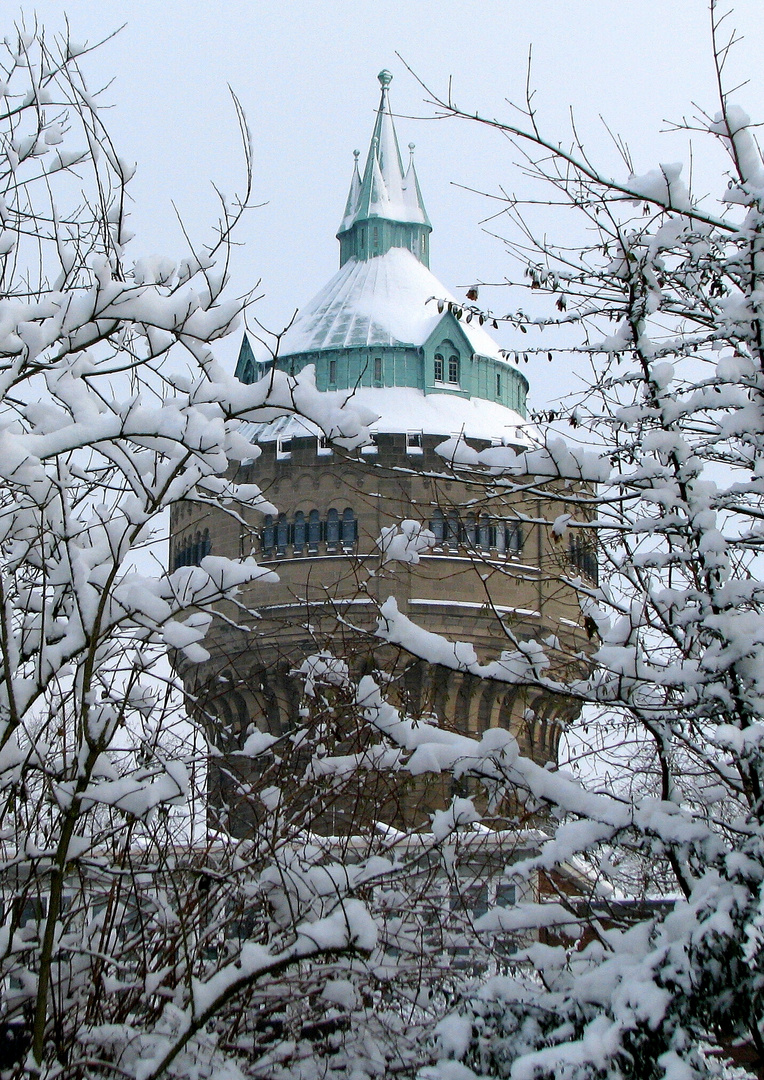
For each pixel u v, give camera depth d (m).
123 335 11.27
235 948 11.66
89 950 10.17
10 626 10.45
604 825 9.57
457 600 42.94
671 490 10.62
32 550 10.83
